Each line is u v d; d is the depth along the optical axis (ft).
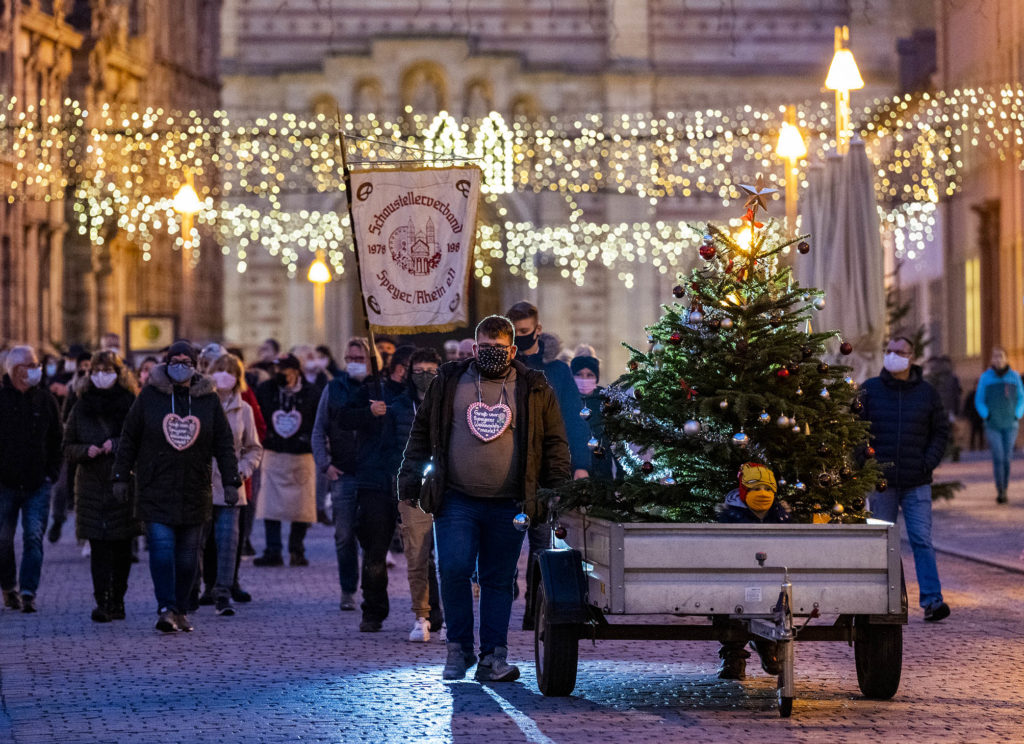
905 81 390.63
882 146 325.62
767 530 65.21
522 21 407.85
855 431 68.95
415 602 88.07
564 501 69.26
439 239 90.12
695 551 65.05
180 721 64.39
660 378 69.21
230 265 395.75
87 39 288.71
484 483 72.90
